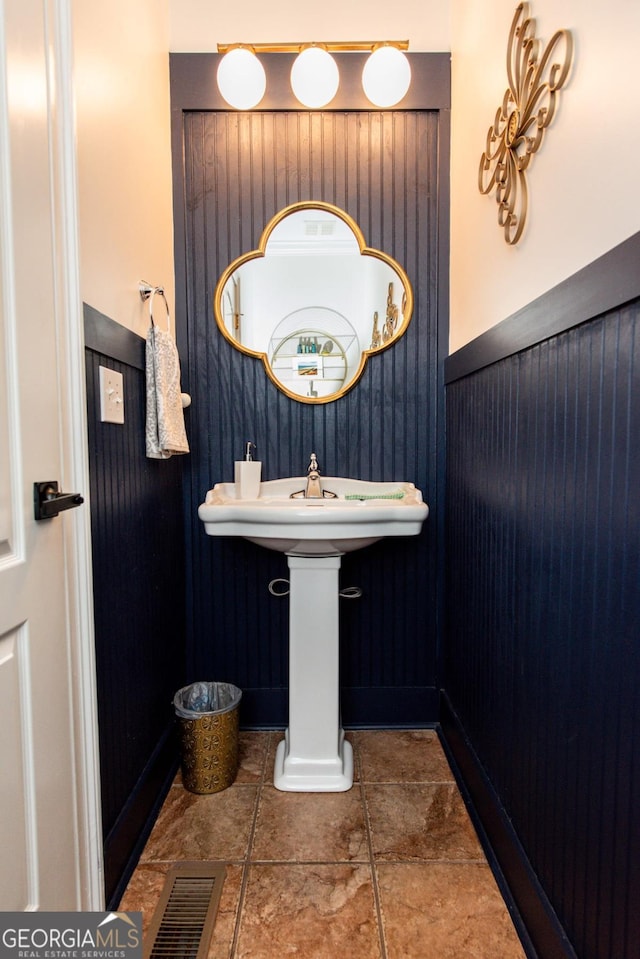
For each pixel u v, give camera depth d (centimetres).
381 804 151
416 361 185
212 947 108
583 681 86
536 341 103
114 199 123
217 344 184
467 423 157
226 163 179
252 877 125
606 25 78
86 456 101
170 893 120
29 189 82
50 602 88
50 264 88
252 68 161
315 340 184
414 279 183
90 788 103
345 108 178
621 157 75
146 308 149
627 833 73
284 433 186
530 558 108
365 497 174
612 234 78
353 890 121
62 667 92
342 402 186
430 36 177
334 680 158
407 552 189
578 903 87
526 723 111
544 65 101
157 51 161
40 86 85
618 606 75
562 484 93
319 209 180
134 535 135
